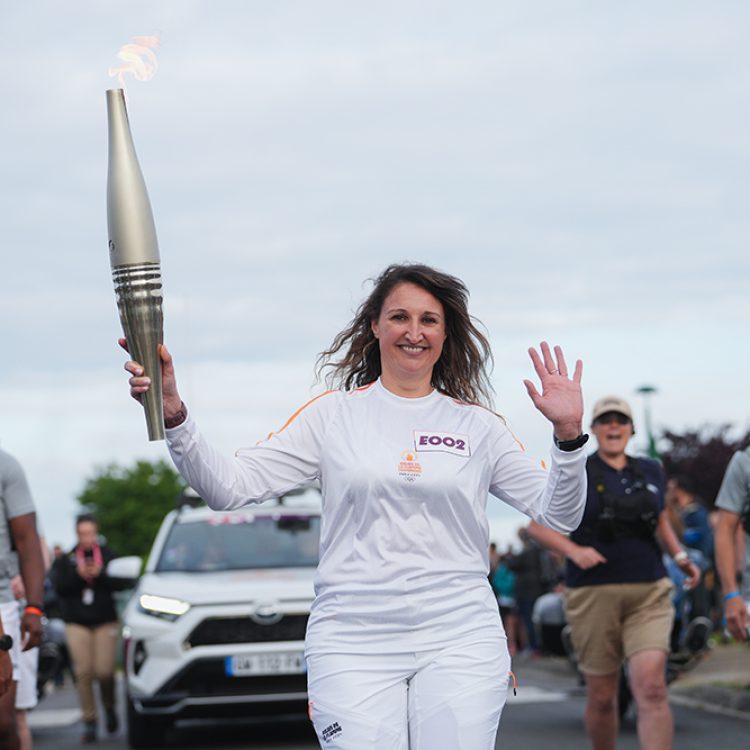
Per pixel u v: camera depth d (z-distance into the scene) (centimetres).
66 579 1373
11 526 757
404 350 504
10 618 747
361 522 484
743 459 825
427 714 473
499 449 506
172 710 1149
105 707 1409
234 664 1145
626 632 861
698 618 1265
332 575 487
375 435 492
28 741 891
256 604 1154
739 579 1021
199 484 482
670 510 1494
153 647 1159
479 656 481
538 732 1209
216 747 1188
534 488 504
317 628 488
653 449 2773
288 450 495
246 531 1299
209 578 1216
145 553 8969
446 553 486
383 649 479
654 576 860
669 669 1282
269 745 1191
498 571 2417
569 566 882
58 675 2194
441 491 483
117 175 462
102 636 1377
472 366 531
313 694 483
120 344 470
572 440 488
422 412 500
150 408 464
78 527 1384
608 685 873
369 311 530
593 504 865
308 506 1356
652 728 832
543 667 2017
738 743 1095
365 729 470
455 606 483
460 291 518
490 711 476
